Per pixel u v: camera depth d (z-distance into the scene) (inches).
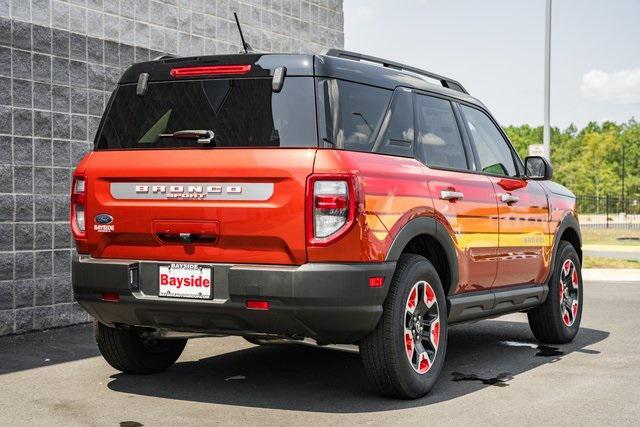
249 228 211.9
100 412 217.3
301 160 210.2
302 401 228.7
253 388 244.1
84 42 359.9
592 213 2564.0
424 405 225.3
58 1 349.4
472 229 259.1
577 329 335.0
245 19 452.1
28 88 337.1
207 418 211.2
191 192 218.5
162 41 400.2
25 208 335.3
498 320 394.3
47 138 343.9
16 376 260.4
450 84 284.8
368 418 211.6
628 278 644.1
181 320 222.8
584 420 210.7
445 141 259.8
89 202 231.3
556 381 256.8
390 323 221.6
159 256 222.8
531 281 304.3
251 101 219.3
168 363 265.9
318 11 506.0
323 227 208.1
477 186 265.0
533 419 211.5
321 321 209.9
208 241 217.3
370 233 212.5
